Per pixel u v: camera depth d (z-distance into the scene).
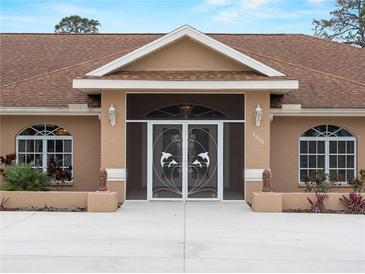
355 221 13.31
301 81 19.38
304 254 9.69
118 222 12.88
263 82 15.67
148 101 17.08
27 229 11.88
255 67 16.33
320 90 18.70
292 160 18.14
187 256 9.42
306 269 8.65
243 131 17.12
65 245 10.23
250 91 16.34
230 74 16.36
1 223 12.65
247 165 16.34
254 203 14.77
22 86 18.94
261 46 23.66
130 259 9.16
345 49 23.95
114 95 16.28
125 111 16.31
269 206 14.69
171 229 11.99
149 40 24.27
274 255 9.59
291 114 17.61
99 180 16.31
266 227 12.36
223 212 14.55
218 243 10.55
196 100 17.06
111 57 20.70
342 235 11.48
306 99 18.03
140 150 17.80
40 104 17.62
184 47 16.95
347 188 18.03
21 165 16.41
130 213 14.30
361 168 18.08
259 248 10.14
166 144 16.91
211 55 16.97
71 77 19.56
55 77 19.59
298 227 12.41
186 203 16.23
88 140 18.03
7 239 10.77
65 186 17.91
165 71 16.84
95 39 24.58
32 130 18.17
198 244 10.44
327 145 18.27
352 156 18.27
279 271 8.50
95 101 17.78
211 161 16.83
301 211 14.99
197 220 13.23
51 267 8.58
